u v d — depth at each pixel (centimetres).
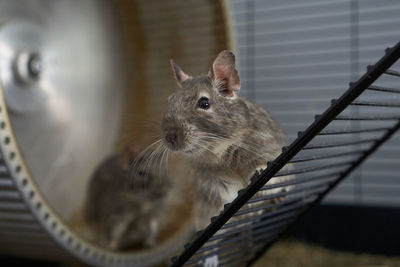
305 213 48
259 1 81
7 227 51
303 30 77
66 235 51
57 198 65
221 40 63
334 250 67
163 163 60
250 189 36
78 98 69
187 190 62
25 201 47
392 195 70
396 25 70
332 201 75
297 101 78
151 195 61
